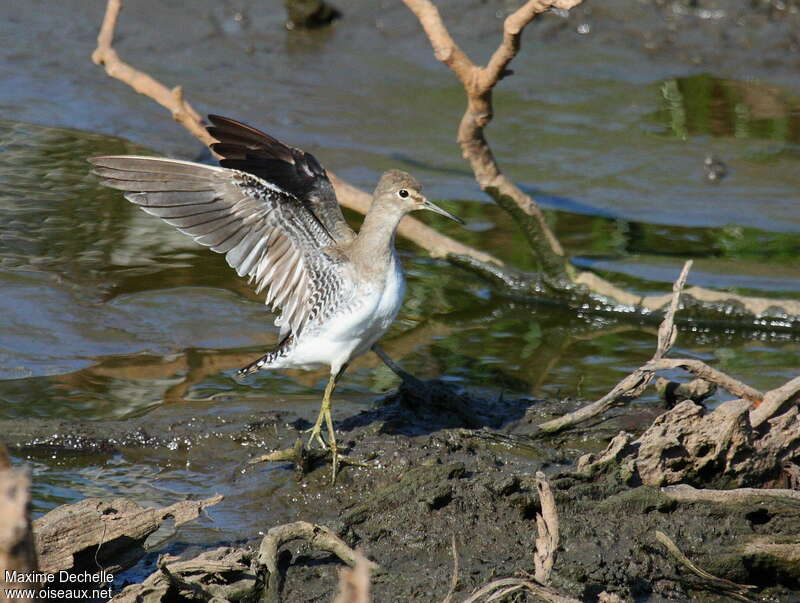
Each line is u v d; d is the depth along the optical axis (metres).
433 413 10.63
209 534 8.92
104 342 12.09
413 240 14.44
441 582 8.16
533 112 17.94
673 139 17.25
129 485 9.62
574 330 13.30
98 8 21.02
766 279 14.09
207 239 9.62
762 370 12.16
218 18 20.64
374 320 9.94
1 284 12.97
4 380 11.22
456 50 12.32
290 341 10.21
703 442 9.12
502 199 13.51
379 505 8.93
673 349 12.88
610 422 10.55
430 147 17.03
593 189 15.95
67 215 14.84
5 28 20.08
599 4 20.64
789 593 8.85
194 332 12.45
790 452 9.47
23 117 17.20
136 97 18.11
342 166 16.09
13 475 5.74
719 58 19.33
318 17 20.42
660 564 8.62
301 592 8.15
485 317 13.59
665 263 14.40
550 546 8.05
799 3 20.06
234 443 10.24
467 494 8.96
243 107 17.62
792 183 16.17
